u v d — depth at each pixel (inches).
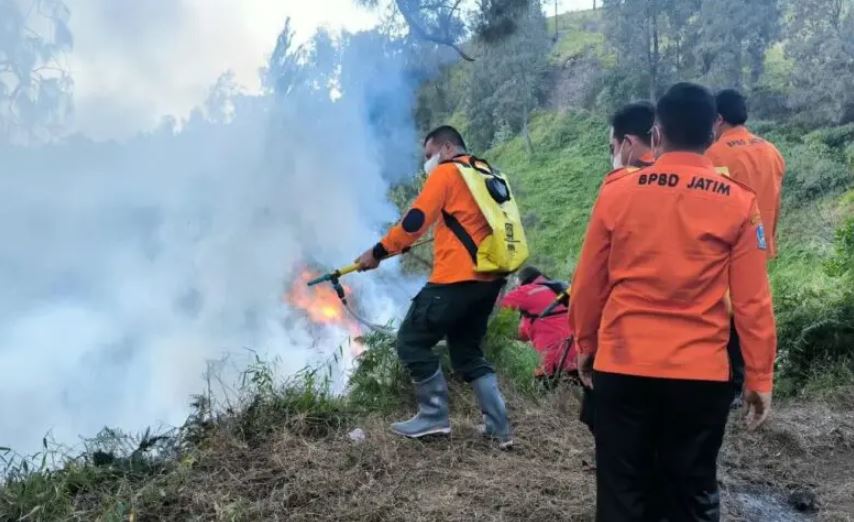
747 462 154.9
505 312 194.9
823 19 759.1
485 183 145.6
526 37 655.1
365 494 123.8
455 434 152.1
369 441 142.4
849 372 207.5
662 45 898.1
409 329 148.3
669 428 97.7
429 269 266.4
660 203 94.2
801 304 235.3
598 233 98.4
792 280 333.1
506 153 826.8
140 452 135.5
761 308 91.3
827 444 166.1
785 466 153.4
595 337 104.1
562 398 176.6
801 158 673.0
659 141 102.2
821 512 134.4
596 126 861.2
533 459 144.6
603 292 100.4
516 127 845.8
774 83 804.0
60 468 132.1
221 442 137.9
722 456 156.4
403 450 142.4
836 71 729.0
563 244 676.1
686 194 93.7
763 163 164.4
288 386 159.9
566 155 824.9
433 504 122.3
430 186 142.1
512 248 144.5
